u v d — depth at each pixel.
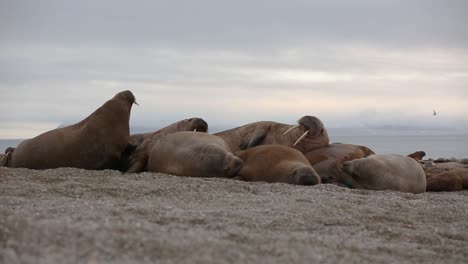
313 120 16.83
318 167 16.02
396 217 10.03
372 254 7.52
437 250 8.10
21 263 5.60
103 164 15.05
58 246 6.24
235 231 7.91
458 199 12.86
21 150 14.80
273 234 7.96
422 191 15.32
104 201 9.55
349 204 10.80
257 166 14.51
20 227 6.78
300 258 6.80
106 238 6.67
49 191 10.17
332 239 8.02
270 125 17.80
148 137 16.56
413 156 23.59
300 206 10.17
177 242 6.86
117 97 15.38
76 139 14.73
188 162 14.13
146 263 6.04
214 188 11.71
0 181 11.14
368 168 14.66
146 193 10.73
